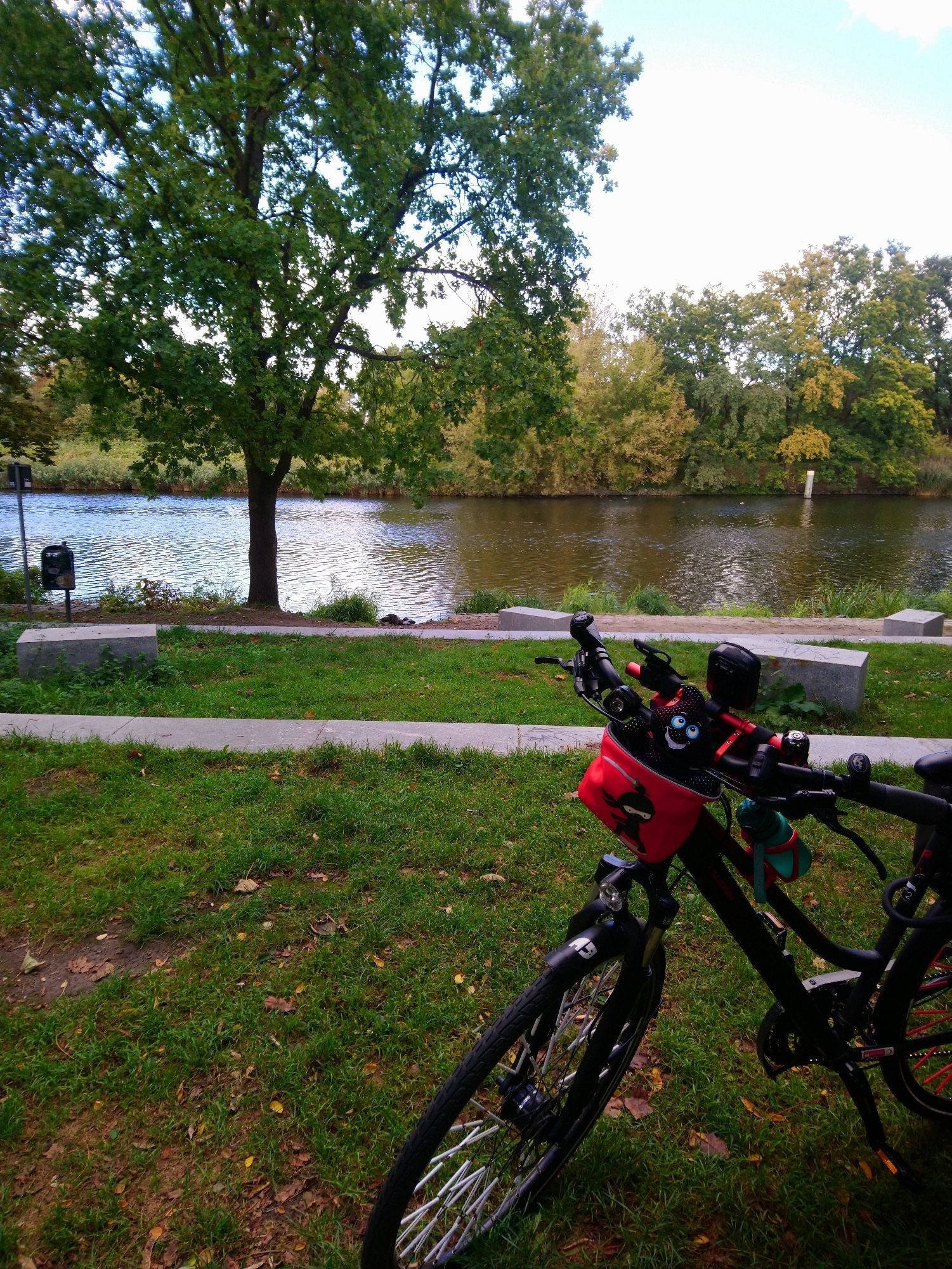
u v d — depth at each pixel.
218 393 11.24
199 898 3.58
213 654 9.05
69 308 10.88
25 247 10.96
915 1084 2.24
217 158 12.26
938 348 70.00
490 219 13.58
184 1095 2.52
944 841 2.00
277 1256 2.03
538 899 3.59
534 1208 2.16
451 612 18.39
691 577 25.28
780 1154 2.35
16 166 11.02
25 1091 2.52
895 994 2.10
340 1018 2.85
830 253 64.25
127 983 3.00
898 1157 2.20
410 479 14.41
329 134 11.46
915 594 20.84
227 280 10.74
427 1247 2.05
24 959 3.15
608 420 54.31
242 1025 2.79
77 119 11.22
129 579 22.17
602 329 55.31
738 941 2.05
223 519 36.66
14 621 12.16
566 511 45.44
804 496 58.81
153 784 4.77
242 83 10.98
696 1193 2.22
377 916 3.45
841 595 19.64
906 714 6.93
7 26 10.69
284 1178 2.24
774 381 61.81
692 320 63.28
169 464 13.07
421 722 6.14
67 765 5.02
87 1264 1.99
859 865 4.02
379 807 4.46
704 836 1.93
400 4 11.67
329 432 14.32
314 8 10.80
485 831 4.20
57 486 49.34
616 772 1.79
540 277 14.32
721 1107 2.47
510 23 12.91
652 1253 2.04
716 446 59.12
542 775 4.97
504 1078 2.06
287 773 5.01
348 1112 2.45
